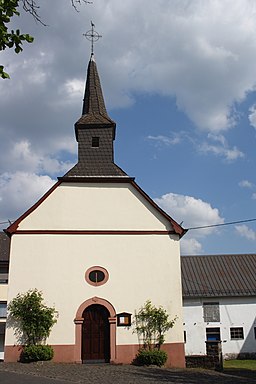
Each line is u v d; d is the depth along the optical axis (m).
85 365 20.23
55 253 22.23
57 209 22.94
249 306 33.38
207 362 21.17
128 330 21.53
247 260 38.28
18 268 21.84
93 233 22.72
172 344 21.48
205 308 33.28
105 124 25.20
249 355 32.28
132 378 16.55
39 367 18.98
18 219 22.55
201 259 38.47
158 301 22.00
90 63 28.31
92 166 24.25
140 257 22.56
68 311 21.52
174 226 23.00
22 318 21.11
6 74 7.18
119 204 23.33
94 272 22.17
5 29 7.18
